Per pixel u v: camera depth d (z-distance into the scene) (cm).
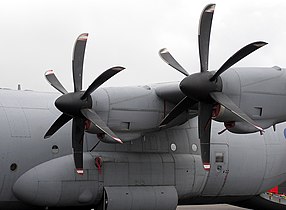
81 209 4738
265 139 5438
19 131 4378
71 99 4038
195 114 4628
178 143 4969
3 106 4459
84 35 4253
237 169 5206
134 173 4625
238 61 3825
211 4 4031
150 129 4466
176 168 4819
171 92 4362
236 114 3841
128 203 4500
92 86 3969
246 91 4138
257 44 3634
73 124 4191
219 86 4025
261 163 5362
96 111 4169
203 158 4078
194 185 4938
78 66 4225
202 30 4094
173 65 4522
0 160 4262
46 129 4500
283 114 4303
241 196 5409
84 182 4422
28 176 4291
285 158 5597
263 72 4262
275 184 5591
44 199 4316
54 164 4381
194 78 3981
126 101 4309
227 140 5181
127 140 4381
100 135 4231
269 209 5825
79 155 4191
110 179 4522
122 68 3828
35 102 4659
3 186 4303
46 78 4672
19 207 4484
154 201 4622
